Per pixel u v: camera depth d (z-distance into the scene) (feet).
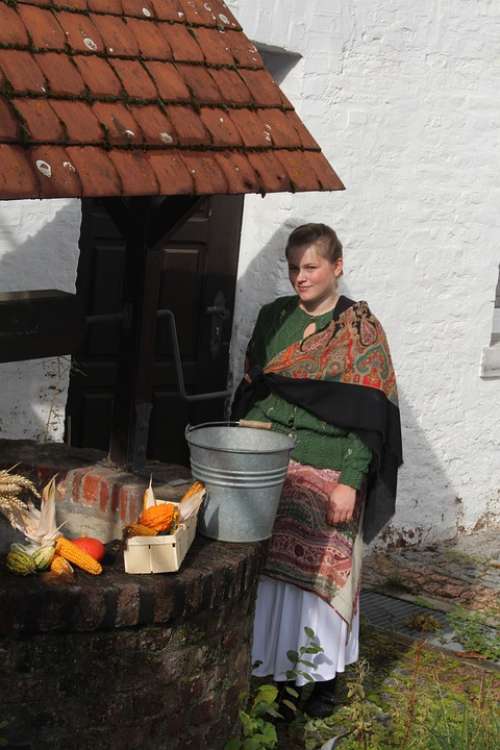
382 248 24.54
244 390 18.16
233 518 14.85
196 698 14.33
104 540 15.43
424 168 25.03
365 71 23.59
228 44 15.30
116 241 21.38
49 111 12.65
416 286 25.38
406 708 17.67
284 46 22.06
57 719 13.20
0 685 12.84
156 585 13.37
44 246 19.30
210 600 14.01
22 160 12.10
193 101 14.20
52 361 19.67
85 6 13.88
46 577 13.14
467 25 25.35
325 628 17.34
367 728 16.81
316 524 17.33
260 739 14.51
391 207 24.56
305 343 17.65
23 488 15.75
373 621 22.18
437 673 19.65
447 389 26.53
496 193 26.58
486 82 25.93
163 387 22.56
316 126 23.00
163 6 14.80
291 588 17.48
